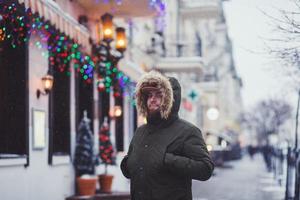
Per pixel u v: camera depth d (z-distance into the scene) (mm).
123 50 15242
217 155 36188
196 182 22062
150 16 15859
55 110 12859
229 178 24859
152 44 24688
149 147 4246
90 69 14016
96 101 15555
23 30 10242
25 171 10375
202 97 46938
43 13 9180
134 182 4262
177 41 30719
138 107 4430
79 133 13594
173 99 4348
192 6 38156
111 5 14367
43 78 11312
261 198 15562
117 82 16125
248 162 50438
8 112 10336
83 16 13977
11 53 10391
